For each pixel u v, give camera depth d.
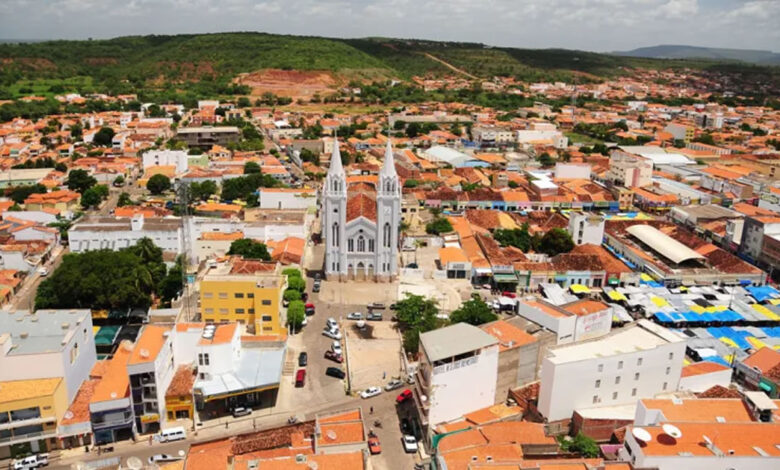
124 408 98.88
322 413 109.12
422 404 99.50
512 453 86.19
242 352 120.12
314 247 198.12
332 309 153.12
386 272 169.62
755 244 186.25
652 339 110.62
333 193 162.38
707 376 112.19
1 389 96.88
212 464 80.25
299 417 108.44
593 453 90.62
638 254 182.25
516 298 159.00
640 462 78.69
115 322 141.62
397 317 146.00
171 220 186.62
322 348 133.88
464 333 105.75
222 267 142.38
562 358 101.94
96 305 141.00
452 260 175.88
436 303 145.88
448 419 102.44
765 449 80.19
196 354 114.50
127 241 174.75
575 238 193.62
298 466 77.38
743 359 119.81
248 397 113.00
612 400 105.44
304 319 141.62
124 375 106.50
